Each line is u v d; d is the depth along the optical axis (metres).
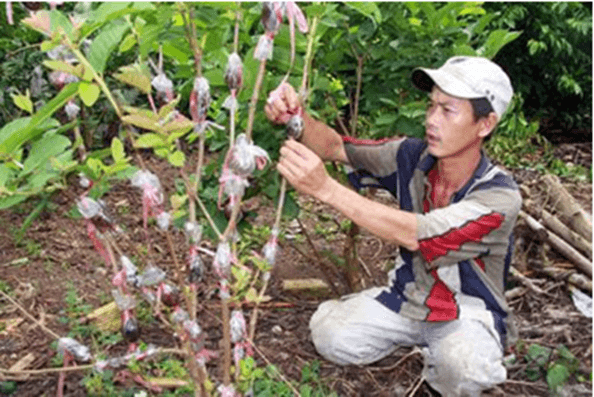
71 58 1.76
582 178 5.88
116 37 1.67
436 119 2.26
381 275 3.68
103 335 2.95
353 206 2.18
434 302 2.50
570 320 3.28
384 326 2.62
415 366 2.87
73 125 1.87
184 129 1.67
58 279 3.63
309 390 2.56
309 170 2.10
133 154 5.34
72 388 2.66
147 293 1.95
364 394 2.67
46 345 2.99
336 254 3.88
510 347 3.00
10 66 4.85
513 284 3.61
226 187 1.79
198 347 1.99
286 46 2.22
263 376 2.70
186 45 2.10
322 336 2.73
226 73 1.77
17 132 1.61
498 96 2.23
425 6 2.73
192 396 2.56
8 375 2.74
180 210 1.84
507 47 7.02
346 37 2.84
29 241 4.05
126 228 4.20
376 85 3.11
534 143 7.11
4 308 3.30
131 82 1.63
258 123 2.53
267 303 3.35
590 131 7.78
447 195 2.44
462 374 2.39
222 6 1.78
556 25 6.78
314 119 2.61
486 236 2.29
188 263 1.97
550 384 2.68
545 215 4.05
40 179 1.77
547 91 7.82
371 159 2.61
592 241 3.87
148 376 2.59
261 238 3.92
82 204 1.85
